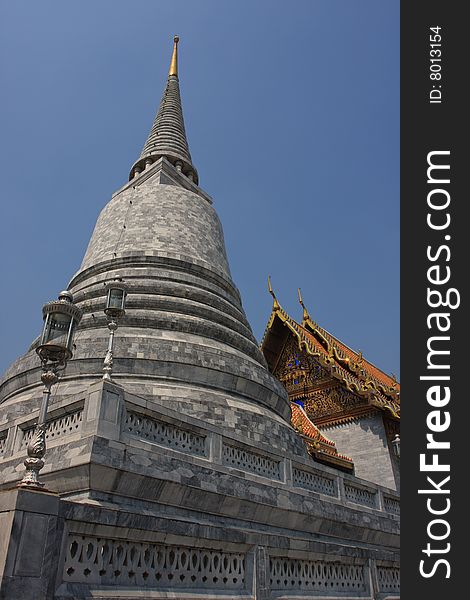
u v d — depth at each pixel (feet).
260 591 34.86
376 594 46.80
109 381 39.32
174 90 143.84
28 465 25.49
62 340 30.32
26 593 22.22
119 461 36.68
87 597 24.93
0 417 56.85
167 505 40.06
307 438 100.94
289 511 49.88
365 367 126.11
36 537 23.39
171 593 29.50
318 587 41.47
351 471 105.19
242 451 50.14
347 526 57.52
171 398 56.90
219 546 33.78
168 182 104.63
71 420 40.06
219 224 102.94
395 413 105.19
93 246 92.32
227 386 64.75
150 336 64.59
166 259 82.17
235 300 89.66
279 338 132.57
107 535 27.35
